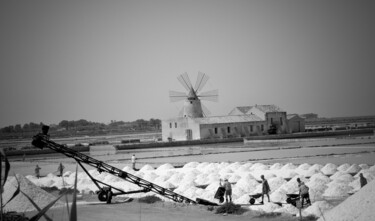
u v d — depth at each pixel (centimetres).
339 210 1543
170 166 5659
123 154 9594
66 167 7219
